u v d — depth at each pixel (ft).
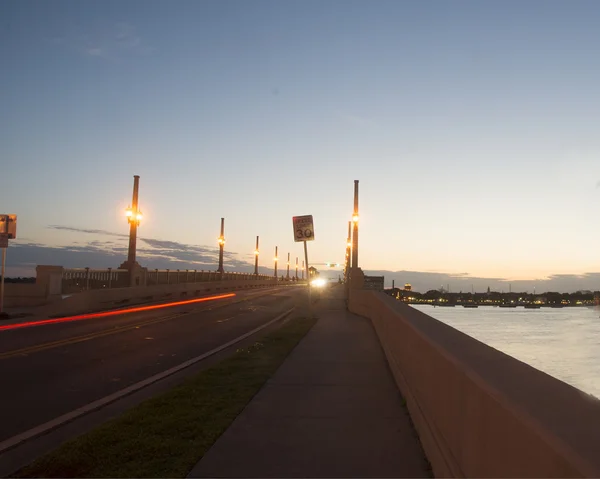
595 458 7.54
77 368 42.16
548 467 8.25
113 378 38.42
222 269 213.05
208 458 20.52
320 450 21.43
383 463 19.92
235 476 18.72
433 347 19.84
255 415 26.61
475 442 12.80
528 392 11.44
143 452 21.15
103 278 112.68
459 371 14.93
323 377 36.32
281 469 19.36
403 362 31.50
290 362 42.57
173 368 42.78
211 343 58.59
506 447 10.31
